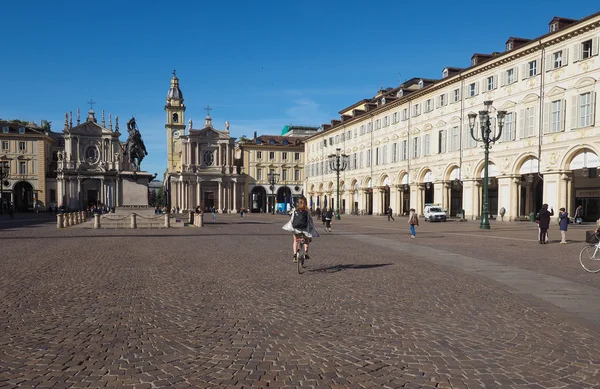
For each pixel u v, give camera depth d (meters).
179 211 101.56
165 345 6.09
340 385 4.85
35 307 8.16
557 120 38.69
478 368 5.35
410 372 5.21
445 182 52.31
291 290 9.84
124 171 36.56
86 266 13.23
